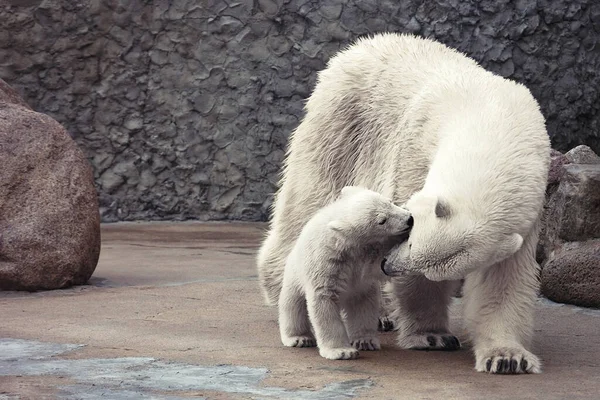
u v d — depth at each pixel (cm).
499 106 835
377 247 813
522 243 789
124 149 2386
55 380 750
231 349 880
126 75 2373
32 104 2359
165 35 2375
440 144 845
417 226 752
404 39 1016
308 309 845
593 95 2400
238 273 1445
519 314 824
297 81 2386
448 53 991
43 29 2341
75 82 2364
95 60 2364
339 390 723
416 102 912
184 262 1586
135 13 2359
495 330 823
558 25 2384
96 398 692
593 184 1189
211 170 2394
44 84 2356
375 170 970
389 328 1030
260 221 2386
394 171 911
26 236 1227
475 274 845
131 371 783
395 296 916
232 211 2397
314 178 1024
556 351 894
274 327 999
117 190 2384
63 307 1110
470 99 865
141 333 956
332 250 813
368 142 983
